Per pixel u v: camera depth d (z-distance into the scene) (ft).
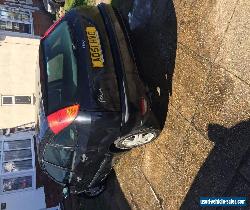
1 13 40.11
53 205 33.12
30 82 38.29
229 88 14.99
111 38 16.92
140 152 20.49
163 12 19.22
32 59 37.86
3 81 37.29
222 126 15.21
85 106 15.93
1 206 32.17
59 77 17.34
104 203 23.88
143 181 20.15
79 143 16.72
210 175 15.64
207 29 16.28
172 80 18.07
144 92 16.67
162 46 18.98
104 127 16.07
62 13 38.86
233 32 14.97
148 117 16.76
